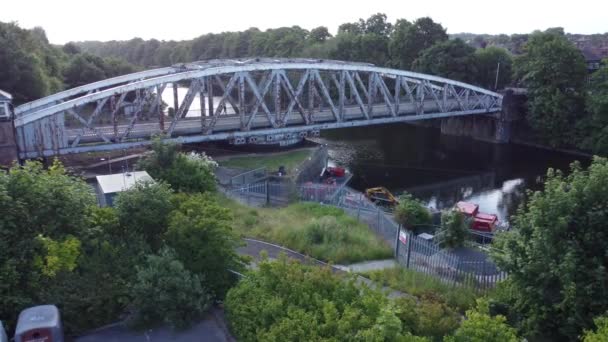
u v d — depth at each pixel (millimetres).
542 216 16656
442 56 96438
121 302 18234
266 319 15805
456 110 80562
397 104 70000
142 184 23281
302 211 35406
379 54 117438
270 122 56438
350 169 67875
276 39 161375
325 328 14305
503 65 101562
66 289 17609
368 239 27641
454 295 20031
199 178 34312
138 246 20094
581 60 77250
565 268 15367
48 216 18453
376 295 15719
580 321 15273
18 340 14773
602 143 69188
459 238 27109
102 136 45938
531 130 84875
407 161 73875
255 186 41906
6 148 39469
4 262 16953
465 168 70312
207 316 18812
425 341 13555
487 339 13242
